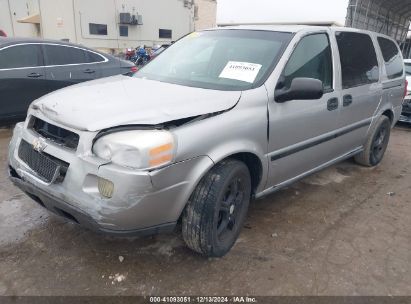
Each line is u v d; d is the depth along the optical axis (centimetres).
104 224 231
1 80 573
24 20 1670
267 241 316
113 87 304
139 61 1515
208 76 324
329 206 388
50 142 254
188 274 271
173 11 1966
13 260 279
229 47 345
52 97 285
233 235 300
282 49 325
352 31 417
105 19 1716
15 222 329
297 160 344
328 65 367
